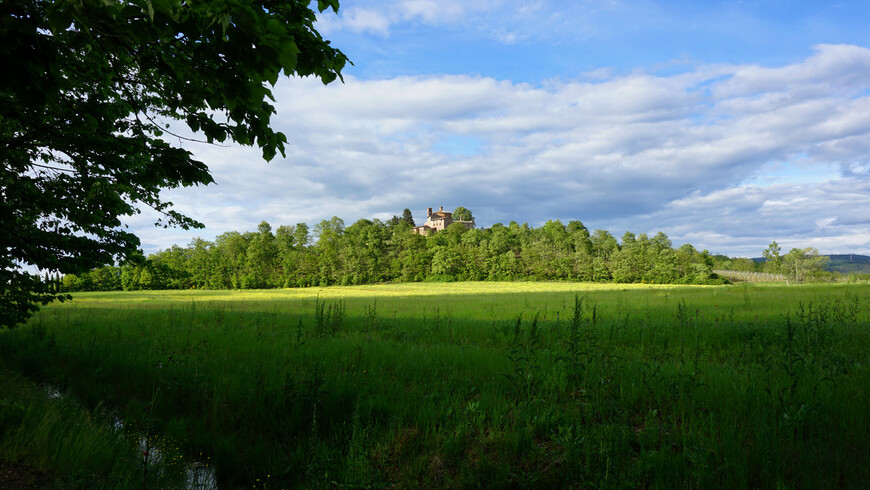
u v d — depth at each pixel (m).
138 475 4.54
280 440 5.68
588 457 4.31
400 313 21.67
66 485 4.05
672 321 14.41
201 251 107.12
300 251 121.06
